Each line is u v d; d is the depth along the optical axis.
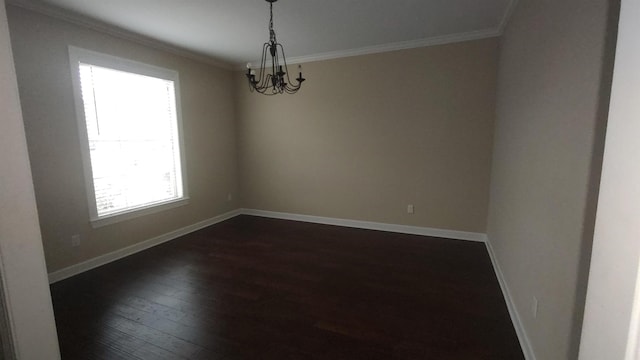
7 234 1.00
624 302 0.49
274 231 4.45
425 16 3.10
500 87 3.39
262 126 5.04
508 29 3.05
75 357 1.92
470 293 2.66
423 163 4.10
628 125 0.47
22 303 1.05
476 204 3.92
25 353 1.07
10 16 2.57
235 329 2.19
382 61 4.12
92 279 2.98
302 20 3.15
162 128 4.06
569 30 1.44
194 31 3.44
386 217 4.41
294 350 1.98
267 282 2.90
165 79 4.00
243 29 3.38
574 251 1.28
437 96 3.91
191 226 4.47
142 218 3.77
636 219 0.46
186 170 4.36
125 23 3.18
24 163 1.03
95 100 3.27
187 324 2.25
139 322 2.28
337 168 4.62
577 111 1.31
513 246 2.41
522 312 2.06
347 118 4.45
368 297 2.61
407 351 1.96
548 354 1.55
